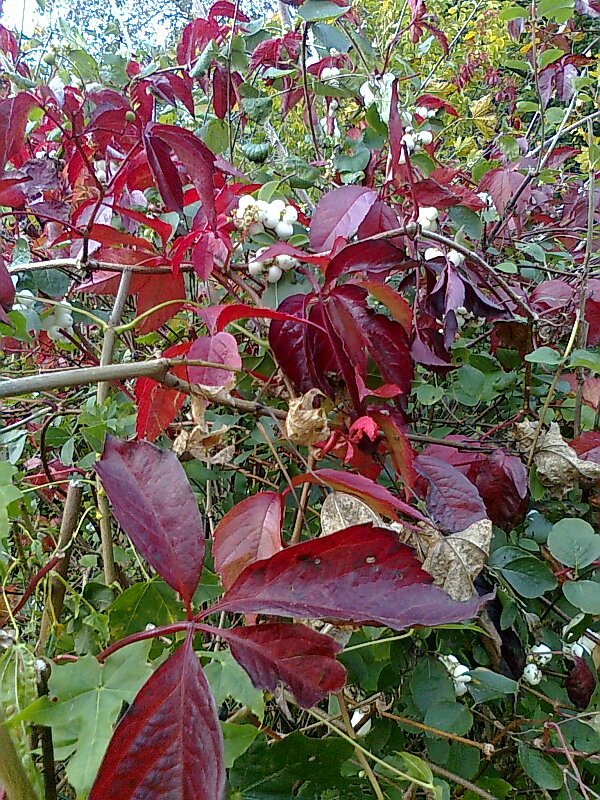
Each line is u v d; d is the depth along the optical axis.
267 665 0.21
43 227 0.58
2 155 0.41
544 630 0.49
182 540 0.22
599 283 0.55
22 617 0.38
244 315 0.33
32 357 0.69
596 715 0.42
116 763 0.18
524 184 0.68
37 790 0.22
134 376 0.27
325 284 0.35
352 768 0.34
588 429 0.55
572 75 0.82
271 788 0.26
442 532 0.37
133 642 0.22
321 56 0.75
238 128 0.72
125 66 0.51
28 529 0.38
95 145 0.54
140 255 0.45
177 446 0.35
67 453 0.45
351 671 0.40
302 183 0.56
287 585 0.21
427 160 0.57
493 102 1.30
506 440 0.55
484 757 0.44
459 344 0.62
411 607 0.21
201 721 0.19
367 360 0.41
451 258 0.47
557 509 0.55
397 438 0.35
